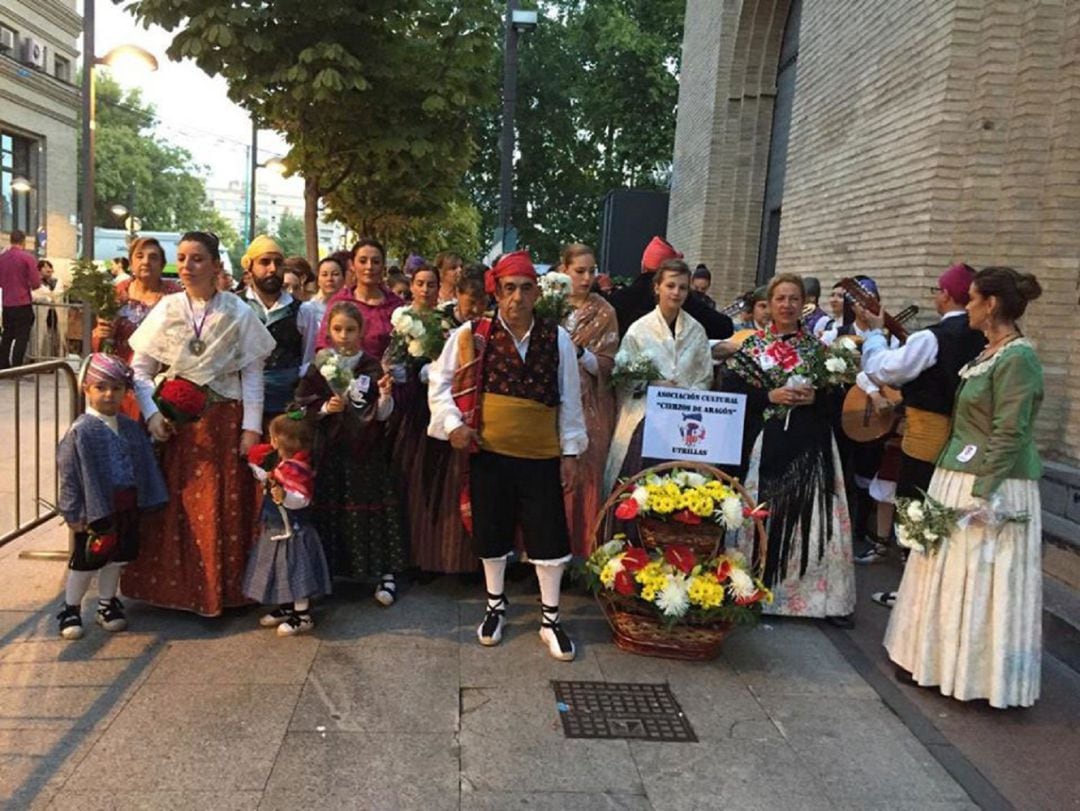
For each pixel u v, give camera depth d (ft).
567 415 13.43
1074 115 18.06
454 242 70.28
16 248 36.17
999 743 11.50
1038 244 18.86
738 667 13.37
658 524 13.44
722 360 16.17
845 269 25.48
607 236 58.44
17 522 16.24
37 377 16.33
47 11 84.38
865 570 18.31
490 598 13.85
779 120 42.78
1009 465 11.69
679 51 81.05
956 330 14.74
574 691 12.23
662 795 9.93
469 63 25.95
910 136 21.61
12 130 80.84
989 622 12.13
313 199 27.68
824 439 15.21
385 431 14.71
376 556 14.92
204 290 13.10
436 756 10.44
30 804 9.19
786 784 10.28
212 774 9.86
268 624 13.74
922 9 21.25
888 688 12.85
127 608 14.28
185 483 13.48
